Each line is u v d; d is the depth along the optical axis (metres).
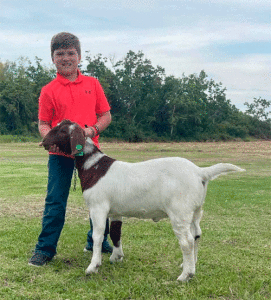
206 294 3.11
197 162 18.61
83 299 2.98
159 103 73.81
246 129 87.75
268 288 3.23
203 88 85.19
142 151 30.50
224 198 7.86
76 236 4.91
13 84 63.12
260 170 14.61
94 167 3.59
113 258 3.89
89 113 4.02
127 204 3.45
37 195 7.81
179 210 3.23
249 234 5.04
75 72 4.02
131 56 74.12
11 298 2.96
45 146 3.65
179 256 4.09
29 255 4.08
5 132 60.03
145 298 3.02
